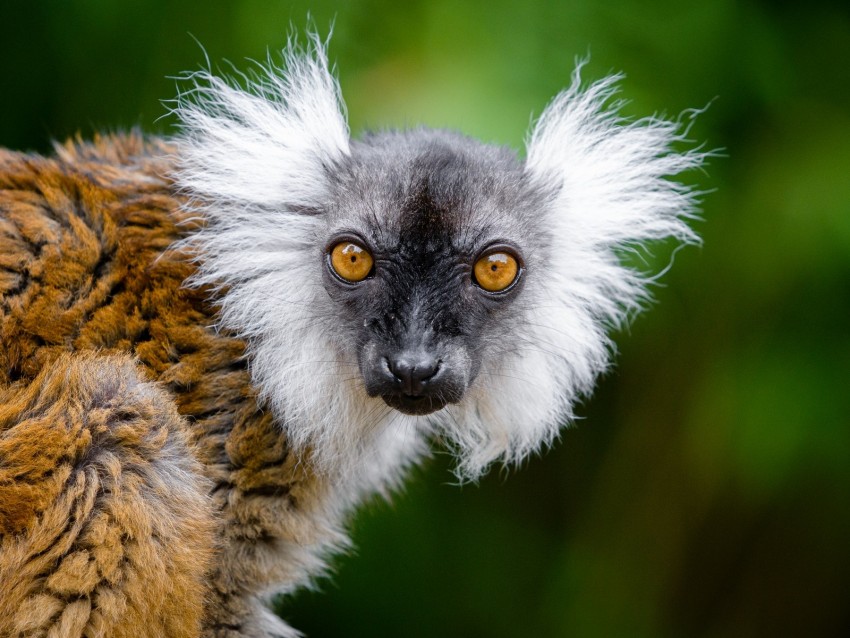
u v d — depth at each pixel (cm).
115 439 679
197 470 713
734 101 1180
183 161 790
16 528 650
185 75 1070
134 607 667
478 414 878
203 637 763
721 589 1302
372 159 812
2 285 713
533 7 1152
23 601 649
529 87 1126
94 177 784
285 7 1166
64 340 724
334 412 804
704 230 1165
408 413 760
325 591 1262
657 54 1159
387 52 1167
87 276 738
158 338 744
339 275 772
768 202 1144
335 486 823
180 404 745
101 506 666
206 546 700
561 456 1319
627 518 1293
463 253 766
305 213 823
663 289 1178
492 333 810
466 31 1153
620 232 891
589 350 895
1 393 688
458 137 902
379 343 748
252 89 880
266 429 761
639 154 911
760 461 1151
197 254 764
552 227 853
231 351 759
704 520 1268
